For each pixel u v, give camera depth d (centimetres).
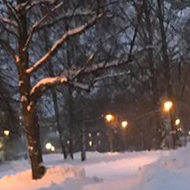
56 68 2095
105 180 1625
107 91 4238
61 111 4453
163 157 1535
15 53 1739
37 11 1889
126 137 5566
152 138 4588
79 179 1563
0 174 2870
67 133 4731
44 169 1730
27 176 1755
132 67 2075
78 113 3791
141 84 4012
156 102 3997
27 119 1730
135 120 4494
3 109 2373
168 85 3775
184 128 4566
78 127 4050
